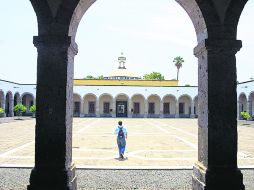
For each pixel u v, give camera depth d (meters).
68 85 5.54
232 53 5.48
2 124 28.08
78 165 9.52
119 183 7.25
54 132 5.31
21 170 8.62
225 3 5.47
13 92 41.72
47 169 5.25
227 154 5.41
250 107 38.28
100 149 13.02
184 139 16.94
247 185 6.98
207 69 5.51
